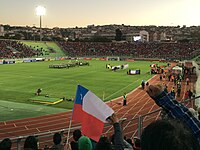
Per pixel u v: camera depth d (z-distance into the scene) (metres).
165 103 2.73
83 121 5.80
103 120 5.54
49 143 21.81
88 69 87.50
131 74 76.50
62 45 160.38
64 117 32.22
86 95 5.96
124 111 36.47
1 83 56.28
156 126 2.05
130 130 26.33
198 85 53.94
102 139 4.25
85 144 5.41
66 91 49.16
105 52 149.62
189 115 2.59
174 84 58.84
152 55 139.50
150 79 67.94
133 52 146.00
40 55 134.38
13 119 30.89
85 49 154.62
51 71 80.06
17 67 90.31
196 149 1.99
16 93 46.19
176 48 144.62
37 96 43.72
